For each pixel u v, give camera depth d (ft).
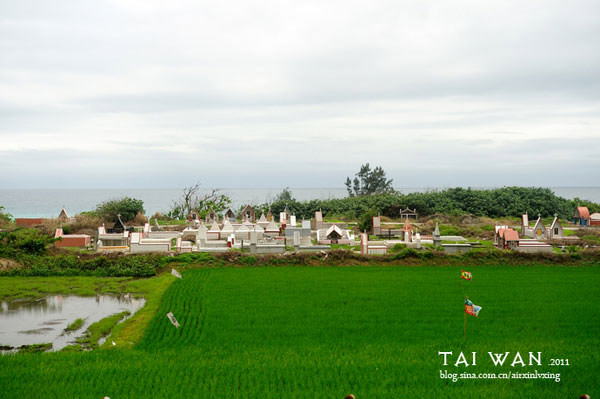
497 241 242.17
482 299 144.25
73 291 161.07
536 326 120.16
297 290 156.97
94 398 81.41
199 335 115.65
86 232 282.97
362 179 573.33
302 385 86.28
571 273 184.03
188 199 428.56
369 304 139.64
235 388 85.05
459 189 411.54
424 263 204.33
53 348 109.70
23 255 199.41
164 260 199.52
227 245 237.45
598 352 101.40
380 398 81.05
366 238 219.00
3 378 89.25
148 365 95.20
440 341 109.81
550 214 387.34
